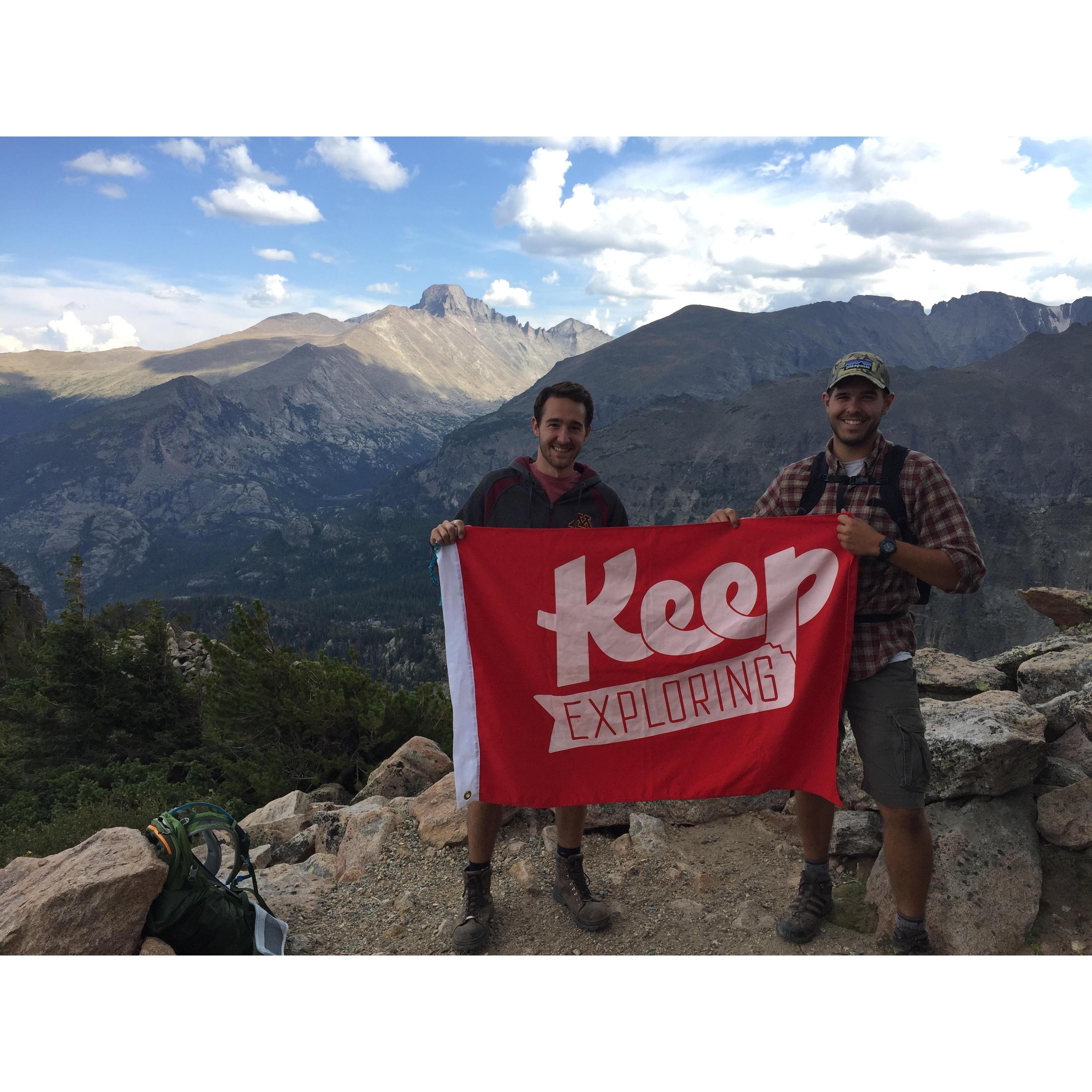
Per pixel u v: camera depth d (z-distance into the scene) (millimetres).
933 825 3814
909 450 3369
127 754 16875
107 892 3303
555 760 3633
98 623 18438
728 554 3578
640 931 3682
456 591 3699
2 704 17812
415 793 6750
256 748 13445
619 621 3658
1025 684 5219
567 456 3789
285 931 3865
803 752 3479
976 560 3096
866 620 3352
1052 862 3752
